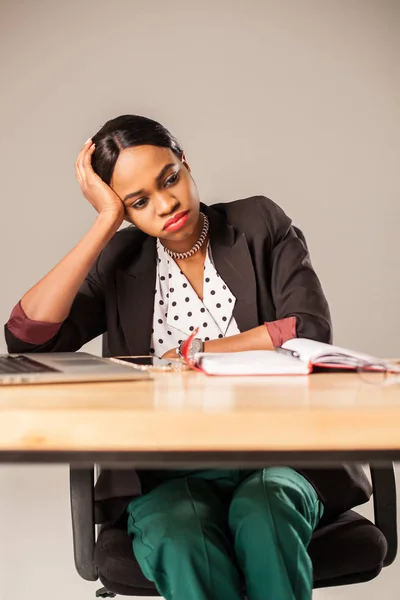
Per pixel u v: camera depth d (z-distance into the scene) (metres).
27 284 3.90
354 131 3.96
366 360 1.13
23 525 3.18
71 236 3.90
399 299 4.01
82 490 1.30
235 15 3.91
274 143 3.94
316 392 0.92
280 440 0.75
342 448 0.75
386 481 1.36
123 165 1.68
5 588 2.68
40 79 3.87
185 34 3.90
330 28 3.93
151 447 0.76
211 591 1.12
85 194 1.77
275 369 1.16
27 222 3.89
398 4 3.93
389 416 0.75
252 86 3.93
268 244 1.85
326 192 3.96
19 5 3.87
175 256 1.82
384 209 3.98
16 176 3.89
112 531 1.32
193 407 0.79
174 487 1.32
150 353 1.82
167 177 1.69
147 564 1.16
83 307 1.86
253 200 1.92
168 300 1.83
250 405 0.80
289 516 1.18
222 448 0.75
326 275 3.98
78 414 0.76
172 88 3.91
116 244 1.89
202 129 3.93
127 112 3.90
